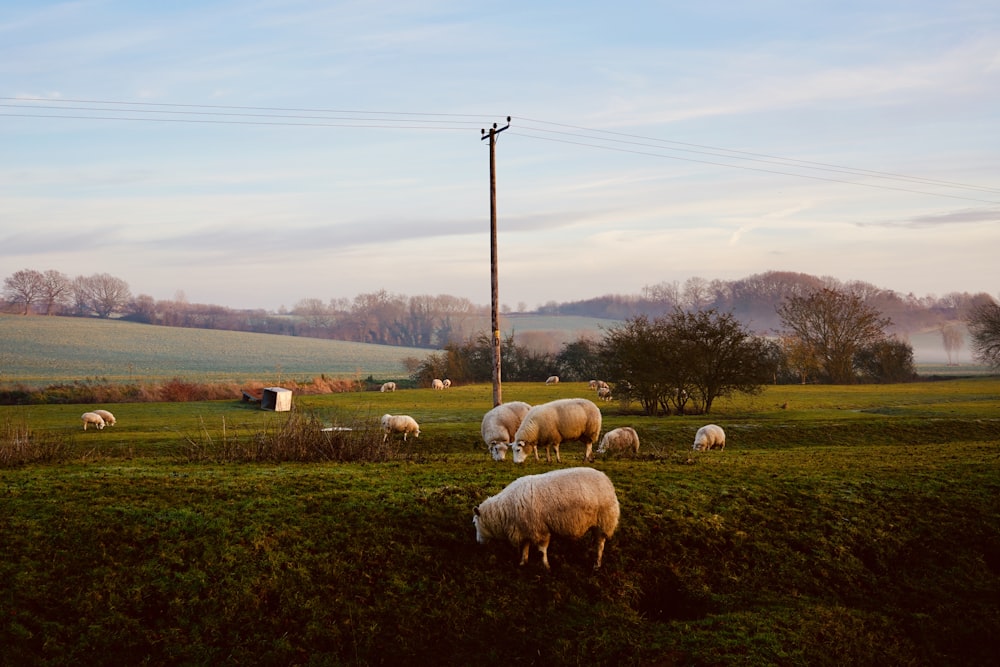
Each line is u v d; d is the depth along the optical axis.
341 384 76.25
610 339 53.69
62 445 25.78
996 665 14.27
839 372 89.69
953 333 194.00
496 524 15.35
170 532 15.81
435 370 87.25
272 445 24.69
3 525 15.69
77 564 14.59
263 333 179.25
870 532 18.09
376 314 194.00
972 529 18.50
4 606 13.35
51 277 175.50
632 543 16.59
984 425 41.41
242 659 12.98
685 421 43.25
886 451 29.42
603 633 13.87
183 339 146.62
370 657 13.34
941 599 16.06
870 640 14.36
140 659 12.80
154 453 29.48
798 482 20.95
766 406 57.19
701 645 13.60
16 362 103.12
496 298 34.28
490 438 23.95
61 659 12.58
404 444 32.97
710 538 17.20
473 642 13.75
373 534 16.22
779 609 15.10
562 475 15.30
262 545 15.57
